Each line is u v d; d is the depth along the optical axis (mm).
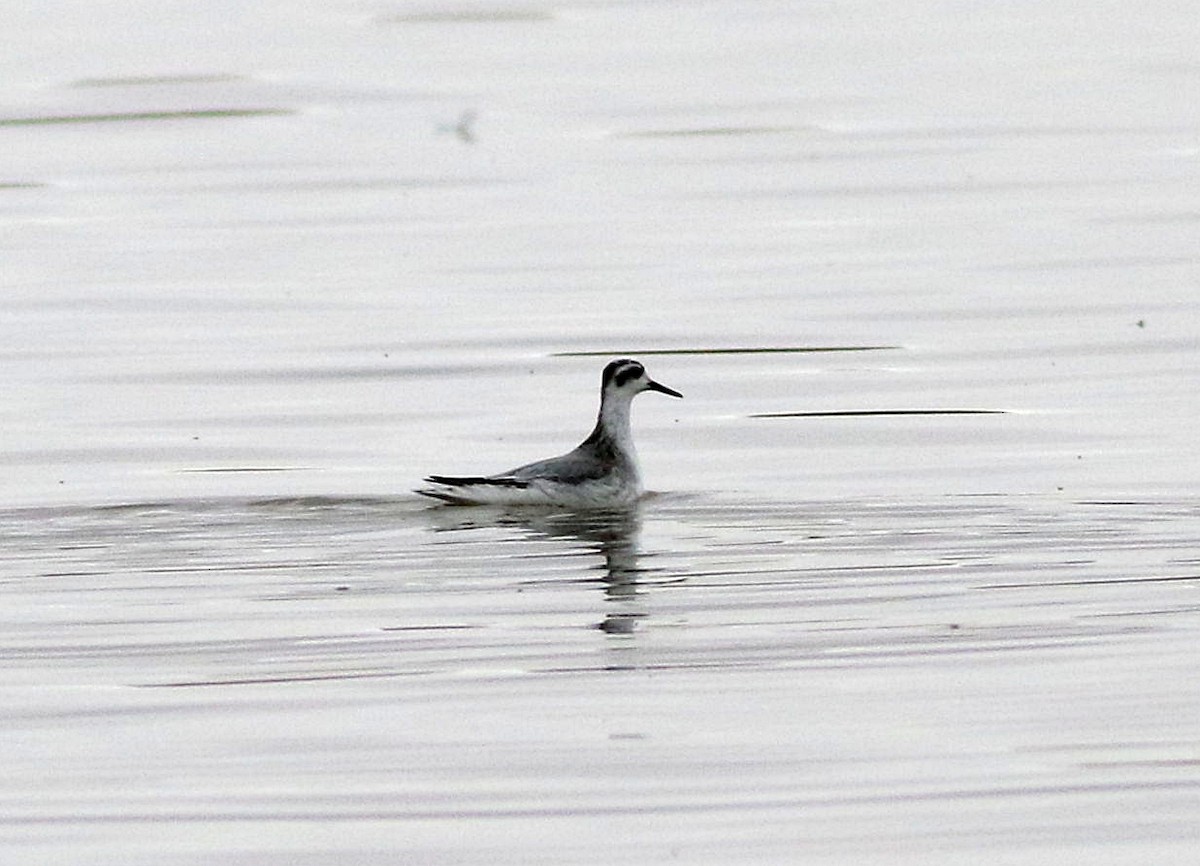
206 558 21609
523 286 35812
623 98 51406
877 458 26109
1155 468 25094
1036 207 40438
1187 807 15258
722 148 46281
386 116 49969
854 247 37969
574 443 27156
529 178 44156
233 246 38969
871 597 20078
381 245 38938
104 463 26094
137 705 17516
